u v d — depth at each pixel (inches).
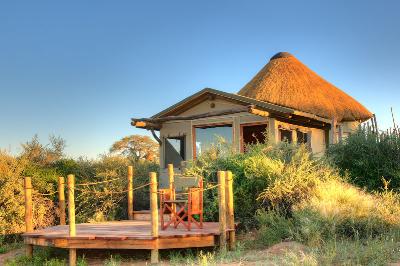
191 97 714.8
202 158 596.1
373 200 492.1
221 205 430.9
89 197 651.5
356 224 432.8
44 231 483.5
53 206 646.5
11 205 600.4
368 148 609.6
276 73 907.4
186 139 730.8
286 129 701.3
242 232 504.4
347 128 900.0
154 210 405.4
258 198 512.4
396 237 408.8
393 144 607.8
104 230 466.9
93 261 434.6
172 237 411.5
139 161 802.2
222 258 383.2
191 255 423.2
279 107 649.0
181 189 607.8
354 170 609.9
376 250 343.6
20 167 647.1
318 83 930.7
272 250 397.4
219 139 625.6
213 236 431.5
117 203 666.8
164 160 747.4
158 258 411.8
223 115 704.4
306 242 411.5
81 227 503.8
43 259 457.4
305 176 531.8
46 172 673.6
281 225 462.6
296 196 512.1
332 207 446.3
